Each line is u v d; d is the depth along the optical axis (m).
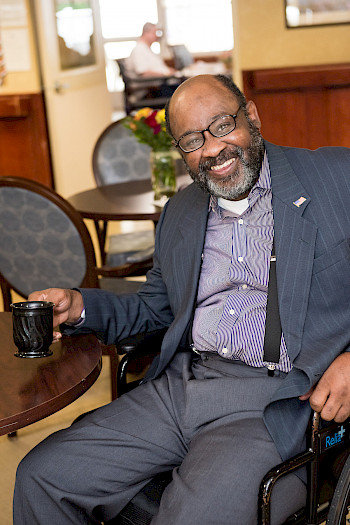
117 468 1.56
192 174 1.73
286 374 1.61
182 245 1.78
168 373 1.76
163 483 1.55
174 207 1.88
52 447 1.57
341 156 1.70
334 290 1.59
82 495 1.51
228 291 1.72
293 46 5.75
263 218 1.68
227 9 11.14
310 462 1.46
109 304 1.80
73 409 2.84
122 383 1.81
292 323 1.56
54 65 5.82
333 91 5.81
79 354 1.54
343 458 1.53
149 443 1.60
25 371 1.44
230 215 1.74
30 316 1.49
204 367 1.71
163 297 1.88
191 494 1.41
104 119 6.69
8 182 2.63
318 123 5.91
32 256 2.76
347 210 1.63
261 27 5.73
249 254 1.67
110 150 3.97
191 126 1.66
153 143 3.02
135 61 8.90
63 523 1.51
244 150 1.66
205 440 1.53
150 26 8.86
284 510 1.45
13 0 5.61
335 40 5.71
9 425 1.23
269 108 5.90
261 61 5.81
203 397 1.60
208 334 1.71
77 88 6.17
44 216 2.65
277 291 1.60
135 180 3.62
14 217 2.70
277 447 1.47
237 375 1.65
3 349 1.57
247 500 1.41
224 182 1.67
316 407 1.46
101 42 6.65
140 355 1.82
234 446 1.48
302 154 1.72
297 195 1.64
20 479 1.53
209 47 11.30
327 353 1.51
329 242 1.61
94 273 2.74
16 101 5.81
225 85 1.69
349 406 1.48
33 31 5.68
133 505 1.52
